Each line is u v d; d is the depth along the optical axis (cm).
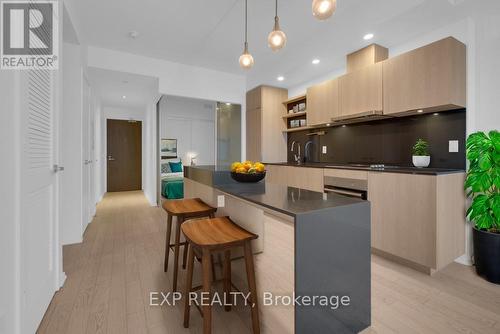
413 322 150
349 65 341
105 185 692
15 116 117
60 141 187
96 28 297
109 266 227
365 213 126
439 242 206
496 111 224
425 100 238
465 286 193
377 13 244
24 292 123
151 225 363
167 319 153
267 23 280
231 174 186
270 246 275
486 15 229
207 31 302
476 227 219
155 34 312
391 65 268
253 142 510
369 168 272
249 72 439
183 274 212
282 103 505
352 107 314
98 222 379
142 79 399
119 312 159
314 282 108
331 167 311
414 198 218
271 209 116
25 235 125
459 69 230
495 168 203
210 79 437
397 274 213
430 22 255
